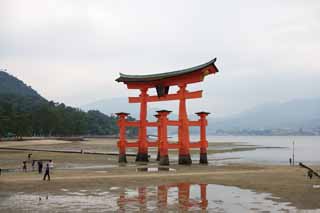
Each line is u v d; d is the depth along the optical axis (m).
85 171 47.09
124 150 64.06
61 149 107.75
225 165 59.72
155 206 24.97
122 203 25.84
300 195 29.42
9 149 102.50
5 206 24.44
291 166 58.72
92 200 26.80
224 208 24.50
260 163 69.50
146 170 49.19
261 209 24.22
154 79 61.28
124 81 66.00
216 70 55.62
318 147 161.62
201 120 61.50
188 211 23.50
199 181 37.31
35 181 35.91
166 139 57.97
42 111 189.12
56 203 25.56
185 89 58.72
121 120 64.31
